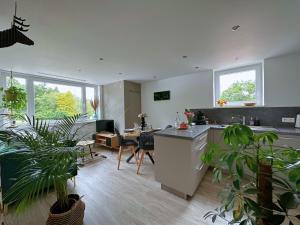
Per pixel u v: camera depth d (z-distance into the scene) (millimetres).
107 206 1970
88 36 2043
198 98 4094
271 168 640
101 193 2273
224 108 3693
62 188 1511
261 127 2945
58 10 1521
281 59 2908
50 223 1386
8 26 1765
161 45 2363
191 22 1764
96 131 5082
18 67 3299
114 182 2613
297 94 2797
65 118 1777
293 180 580
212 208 1892
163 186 2361
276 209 592
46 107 4270
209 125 3357
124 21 1729
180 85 4422
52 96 4418
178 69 3738
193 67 3574
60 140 1554
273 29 1924
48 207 1964
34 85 4059
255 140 688
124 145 3359
